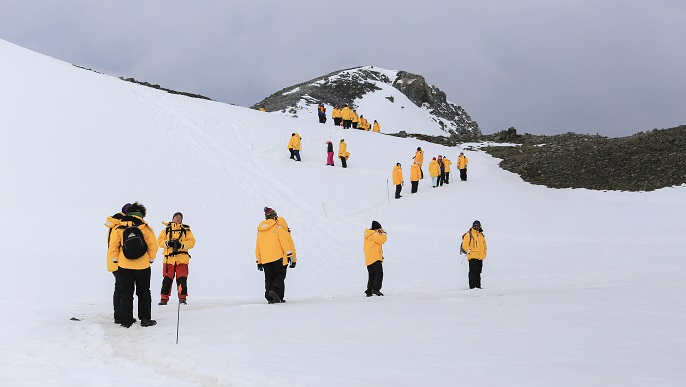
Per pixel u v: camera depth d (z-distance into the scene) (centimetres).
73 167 2266
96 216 1908
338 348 585
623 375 459
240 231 2022
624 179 2942
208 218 2109
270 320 768
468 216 2438
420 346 588
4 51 3353
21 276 1285
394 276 1619
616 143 3581
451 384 441
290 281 1534
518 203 2622
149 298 807
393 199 2667
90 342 641
